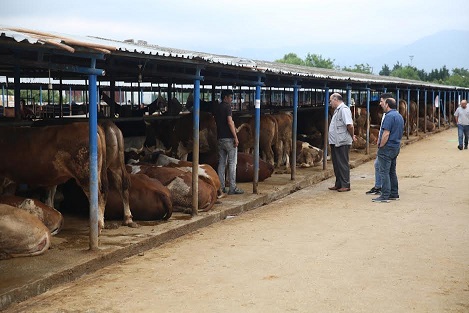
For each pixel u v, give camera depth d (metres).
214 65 10.30
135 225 9.13
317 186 14.98
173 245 8.64
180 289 6.53
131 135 14.75
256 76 12.91
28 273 6.64
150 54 8.29
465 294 6.36
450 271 7.22
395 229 9.64
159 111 21.38
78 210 10.00
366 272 7.17
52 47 6.40
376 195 13.24
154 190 9.54
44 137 8.09
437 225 9.95
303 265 7.49
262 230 9.65
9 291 6.02
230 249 8.36
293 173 14.85
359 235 9.21
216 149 13.85
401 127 12.27
